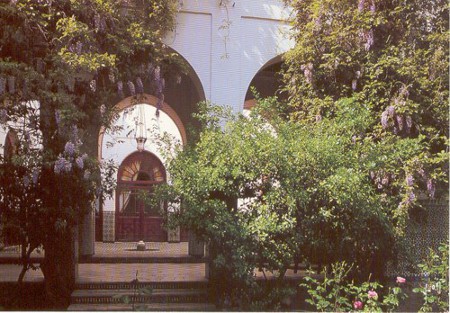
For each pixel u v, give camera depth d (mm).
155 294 10641
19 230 10305
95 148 13344
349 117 10109
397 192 10523
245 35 12273
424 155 10227
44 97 9375
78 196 10398
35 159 9602
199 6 12047
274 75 16609
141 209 20297
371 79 10977
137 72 10750
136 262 14188
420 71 10742
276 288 10008
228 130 10273
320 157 9602
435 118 10898
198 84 12102
